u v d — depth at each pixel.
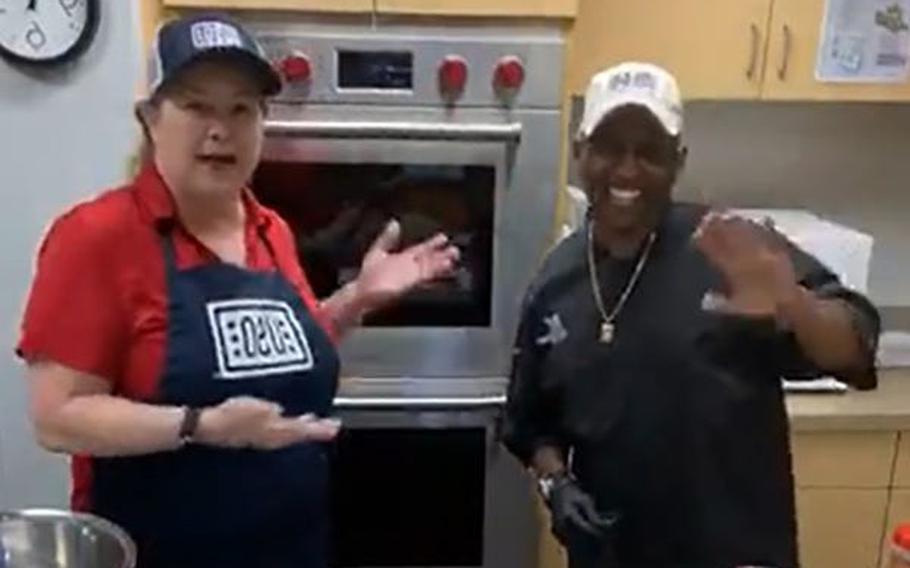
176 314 1.56
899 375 2.67
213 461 1.57
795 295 1.56
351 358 2.43
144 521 1.57
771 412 1.71
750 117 2.94
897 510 2.53
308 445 1.65
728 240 1.57
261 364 1.61
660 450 1.70
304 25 2.32
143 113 1.69
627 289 1.72
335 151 2.33
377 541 2.53
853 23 2.58
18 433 2.43
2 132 2.32
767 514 1.71
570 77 2.46
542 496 1.93
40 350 1.50
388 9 2.31
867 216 3.03
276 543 1.65
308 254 2.38
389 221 2.37
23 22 2.27
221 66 1.53
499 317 2.45
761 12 2.55
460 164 2.36
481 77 2.35
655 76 1.73
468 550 2.56
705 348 1.68
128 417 1.47
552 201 2.41
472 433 2.48
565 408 1.79
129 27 2.30
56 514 1.30
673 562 1.74
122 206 1.55
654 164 1.69
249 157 1.62
